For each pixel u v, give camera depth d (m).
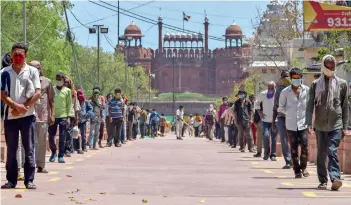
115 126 54.00
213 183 23.97
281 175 27.62
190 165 33.28
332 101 22.58
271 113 37.44
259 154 41.28
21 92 21.23
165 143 66.19
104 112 53.22
